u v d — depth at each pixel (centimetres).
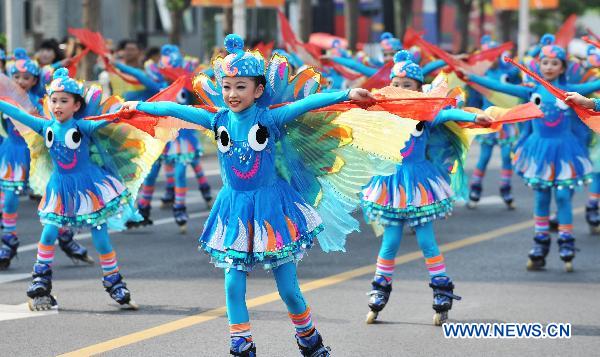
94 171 1658
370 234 2502
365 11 8038
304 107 1227
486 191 3322
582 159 2022
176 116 1309
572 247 2028
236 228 1255
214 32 8144
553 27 9844
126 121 1427
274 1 4209
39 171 1727
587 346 1463
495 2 5128
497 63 3044
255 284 1894
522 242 2364
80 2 6925
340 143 1290
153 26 7850
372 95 1188
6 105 1659
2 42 5209
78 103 1634
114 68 2648
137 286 1869
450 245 2314
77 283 1894
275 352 1421
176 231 2533
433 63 2441
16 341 1476
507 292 1823
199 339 1489
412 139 1596
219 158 1287
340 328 1562
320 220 1293
